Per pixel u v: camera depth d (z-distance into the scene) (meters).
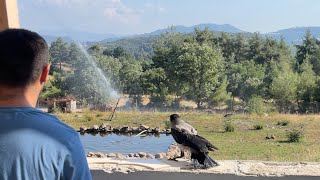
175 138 5.83
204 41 122.00
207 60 76.19
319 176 5.14
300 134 27.08
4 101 2.17
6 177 2.03
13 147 2.05
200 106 76.06
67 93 70.94
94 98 71.38
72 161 2.11
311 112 58.56
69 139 2.14
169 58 84.50
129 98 76.56
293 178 5.16
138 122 36.16
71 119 38.69
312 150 22.86
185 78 76.88
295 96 63.62
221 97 75.19
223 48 121.81
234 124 34.59
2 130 2.09
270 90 66.31
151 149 21.27
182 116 40.62
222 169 5.45
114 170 5.40
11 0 4.98
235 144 25.62
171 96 78.94
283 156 21.14
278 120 37.62
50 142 2.10
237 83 84.00
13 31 2.22
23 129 2.10
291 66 106.12
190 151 5.66
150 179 5.34
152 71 78.12
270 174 5.23
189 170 5.37
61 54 107.62
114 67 77.94
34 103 2.24
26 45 2.16
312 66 100.56
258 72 89.44
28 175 2.04
